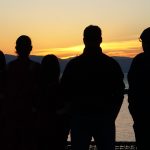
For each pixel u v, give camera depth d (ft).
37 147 16.01
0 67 16.75
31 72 16.05
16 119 15.78
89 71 15.12
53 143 15.98
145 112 15.56
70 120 15.72
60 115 15.88
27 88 15.92
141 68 15.61
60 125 15.94
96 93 15.06
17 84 15.94
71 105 15.35
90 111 15.10
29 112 15.87
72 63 15.34
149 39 15.61
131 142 18.88
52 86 15.88
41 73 16.03
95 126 15.19
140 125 15.67
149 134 15.61
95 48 15.29
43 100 15.88
